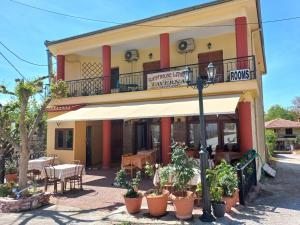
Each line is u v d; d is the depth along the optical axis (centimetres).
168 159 1794
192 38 2117
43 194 1216
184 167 1030
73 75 2584
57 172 1400
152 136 2352
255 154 1538
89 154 2377
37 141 2703
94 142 2441
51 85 1384
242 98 1658
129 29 2048
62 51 2395
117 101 2061
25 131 1244
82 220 1011
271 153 4253
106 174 1902
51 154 2147
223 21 1795
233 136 1983
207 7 1756
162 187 1112
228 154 1703
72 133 2161
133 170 1816
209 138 2064
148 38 2081
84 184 1611
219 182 1075
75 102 2212
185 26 1891
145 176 1727
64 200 1285
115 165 2297
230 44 2023
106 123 2127
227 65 2002
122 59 2466
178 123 2181
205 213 980
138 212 1076
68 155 2158
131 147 2459
